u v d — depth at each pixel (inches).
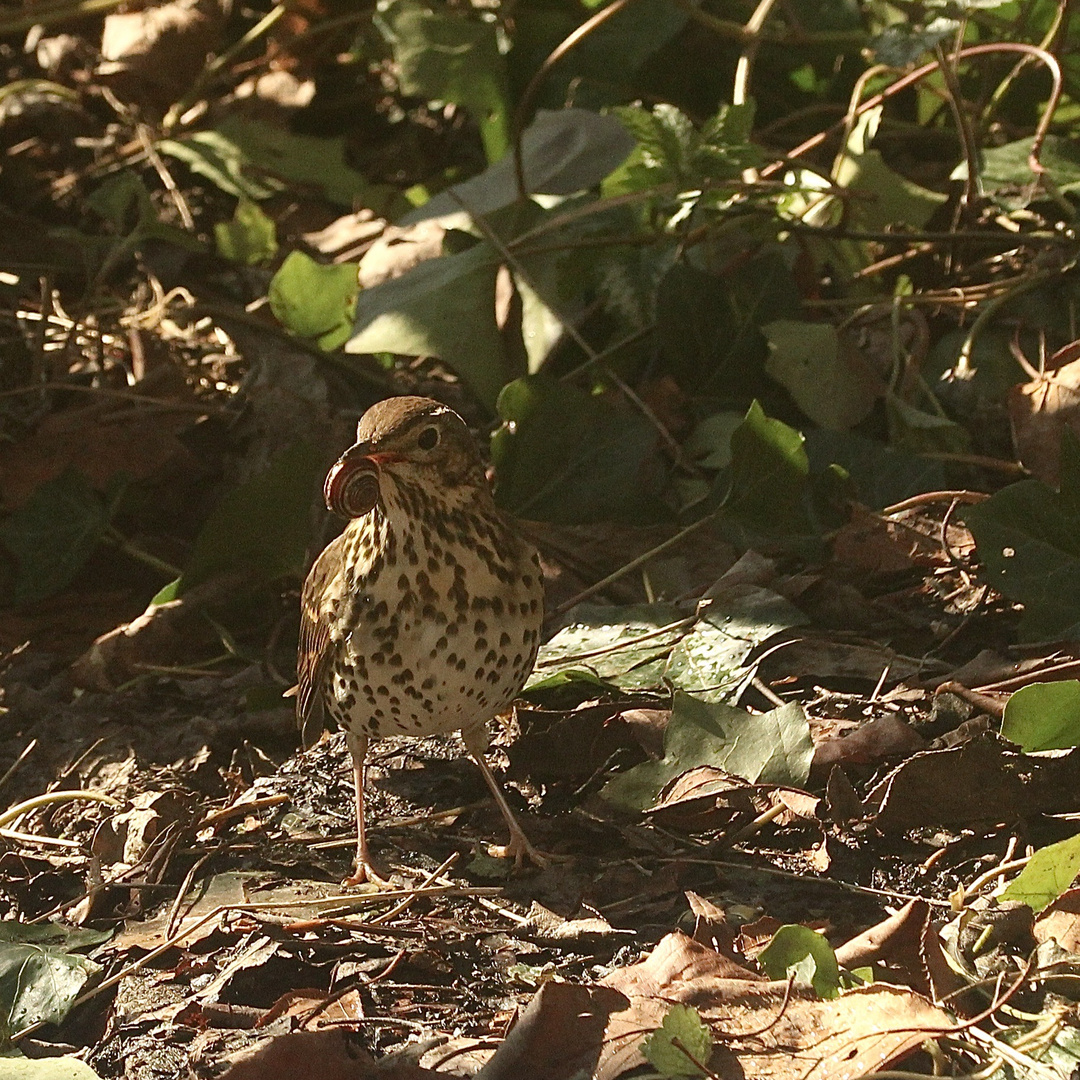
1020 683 335.0
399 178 623.5
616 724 339.9
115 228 542.3
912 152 551.5
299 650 325.4
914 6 489.7
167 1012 265.7
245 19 666.2
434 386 493.7
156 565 438.9
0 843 331.9
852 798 307.6
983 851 296.5
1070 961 248.7
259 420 466.3
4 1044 264.2
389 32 553.9
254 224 549.3
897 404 431.2
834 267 502.3
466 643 290.2
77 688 398.9
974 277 487.2
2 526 433.1
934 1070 229.0
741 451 385.7
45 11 592.4
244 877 310.2
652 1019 239.3
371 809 333.7
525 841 308.2
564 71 556.4
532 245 477.7
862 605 380.8
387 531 288.0
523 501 414.6
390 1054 247.3
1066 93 527.8
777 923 273.3
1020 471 418.9
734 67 579.2
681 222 479.2
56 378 500.7
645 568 402.6
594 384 478.9
